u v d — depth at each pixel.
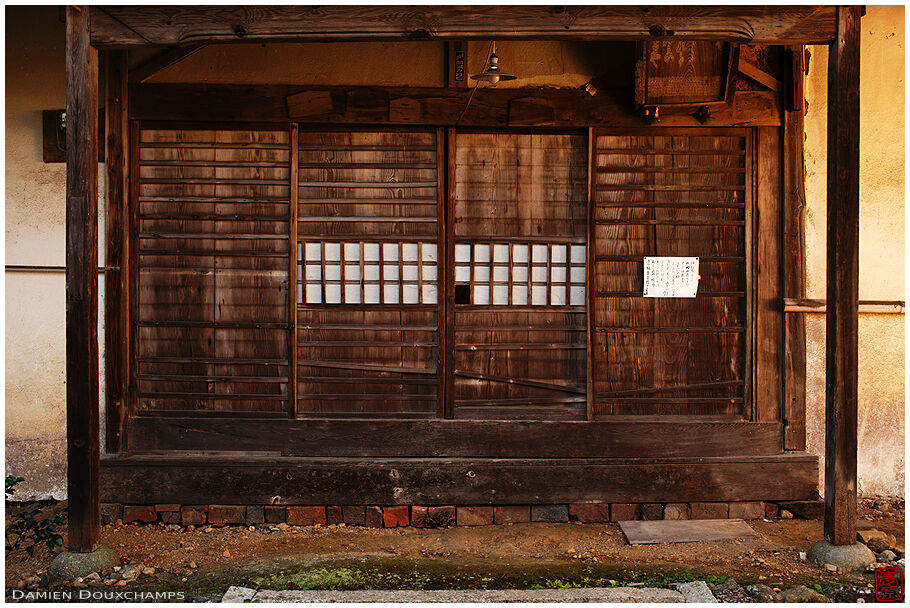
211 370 5.39
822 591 4.03
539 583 4.26
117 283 5.31
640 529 5.08
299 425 5.34
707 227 5.41
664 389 5.41
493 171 5.39
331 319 5.39
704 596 3.93
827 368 4.41
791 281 5.39
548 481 5.27
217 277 5.38
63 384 5.57
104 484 5.21
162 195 5.37
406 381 5.39
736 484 5.30
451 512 5.27
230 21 4.17
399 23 4.16
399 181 5.36
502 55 5.34
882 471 5.67
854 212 4.25
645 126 5.33
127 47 4.20
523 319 5.39
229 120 5.27
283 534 5.11
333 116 5.26
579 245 5.39
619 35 4.14
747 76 5.31
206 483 5.23
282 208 5.36
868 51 5.60
